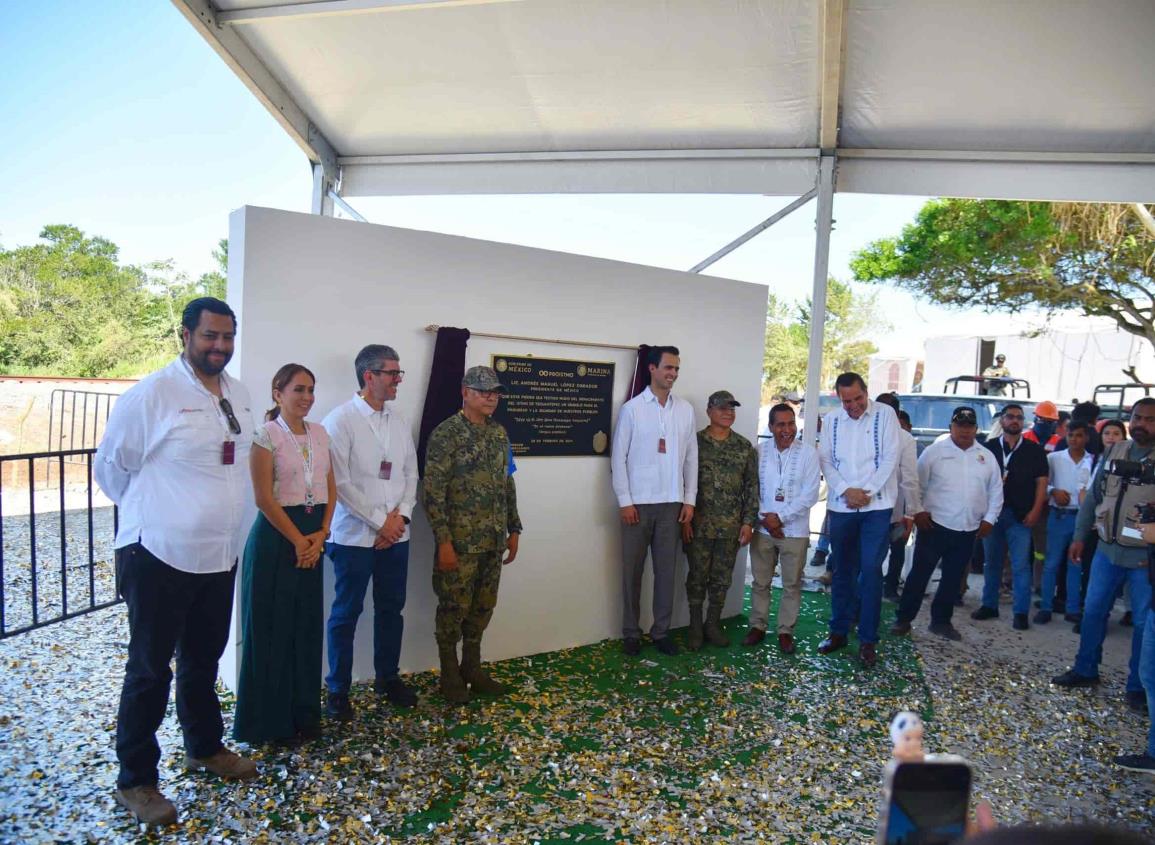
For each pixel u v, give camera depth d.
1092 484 4.69
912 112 5.86
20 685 3.92
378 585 3.82
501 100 6.18
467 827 2.84
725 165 6.55
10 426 11.62
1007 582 7.40
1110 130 5.72
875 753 3.63
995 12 4.69
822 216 6.31
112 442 2.75
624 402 5.01
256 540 3.25
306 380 3.29
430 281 4.18
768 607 5.19
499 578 4.05
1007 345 17.53
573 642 4.92
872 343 30.58
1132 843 0.53
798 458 5.05
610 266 4.86
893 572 6.59
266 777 3.11
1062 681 4.62
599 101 6.09
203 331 2.81
